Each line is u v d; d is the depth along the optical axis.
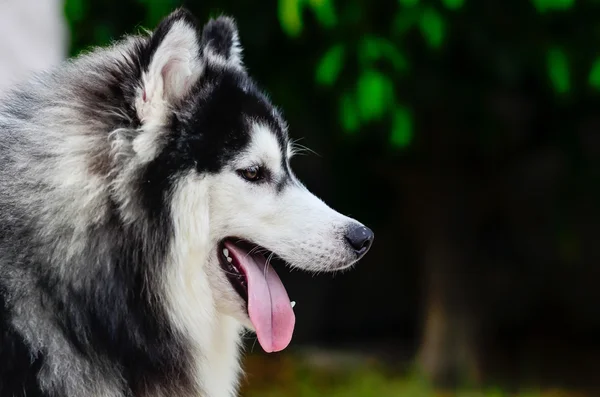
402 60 5.54
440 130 7.23
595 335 9.52
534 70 6.44
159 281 3.22
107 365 3.16
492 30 5.99
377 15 5.64
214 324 3.48
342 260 3.48
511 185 8.59
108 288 3.15
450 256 7.75
